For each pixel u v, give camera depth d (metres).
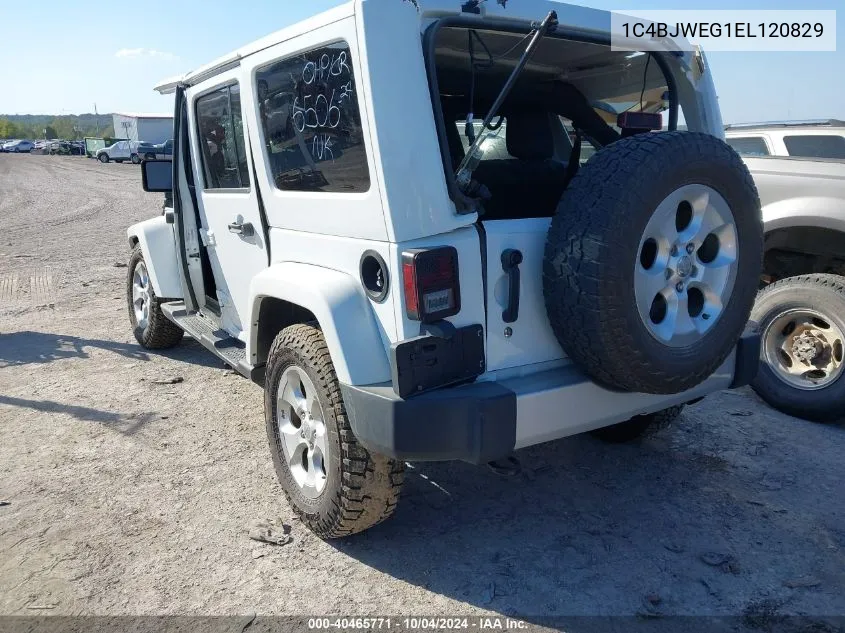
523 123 4.29
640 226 2.56
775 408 4.82
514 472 3.93
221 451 4.17
